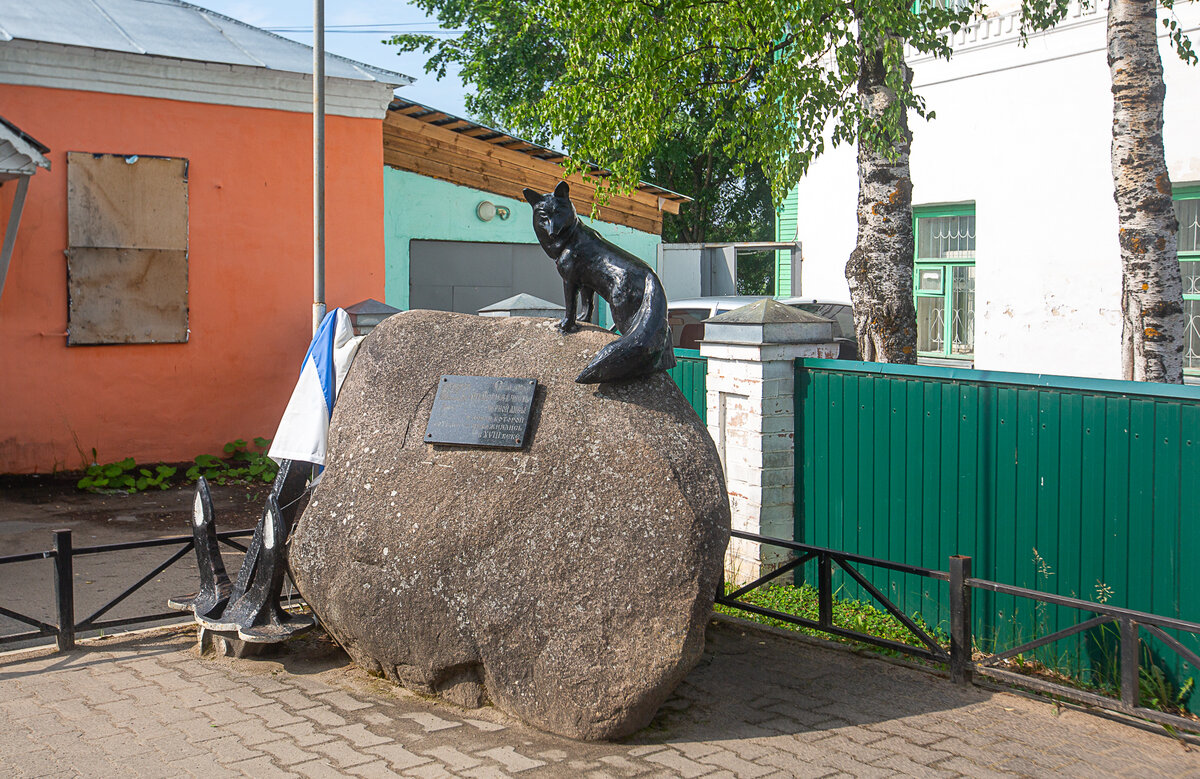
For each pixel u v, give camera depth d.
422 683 4.66
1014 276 12.23
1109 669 4.91
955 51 12.68
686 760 4.03
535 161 13.91
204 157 10.73
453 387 4.89
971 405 5.58
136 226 10.35
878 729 4.36
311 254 11.52
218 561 5.62
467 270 13.44
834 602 6.39
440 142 12.92
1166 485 4.67
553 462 4.46
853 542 6.36
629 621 4.14
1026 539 5.31
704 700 4.70
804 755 4.09
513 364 4.86
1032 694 4.77
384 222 12.44
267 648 5.33
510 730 4.31
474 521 4.48
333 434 5.17
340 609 4.80
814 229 15.02
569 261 4.80
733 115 9.30
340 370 5.36
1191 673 4.63
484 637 4.37
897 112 7.48
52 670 5.09
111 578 6.93
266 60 10.98
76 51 9.75
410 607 4.57
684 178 24.75
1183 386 4.59
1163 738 4.23
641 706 4.11
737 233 26.69
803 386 6.63
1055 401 5.14
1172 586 4.66
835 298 14.73
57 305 9.99
